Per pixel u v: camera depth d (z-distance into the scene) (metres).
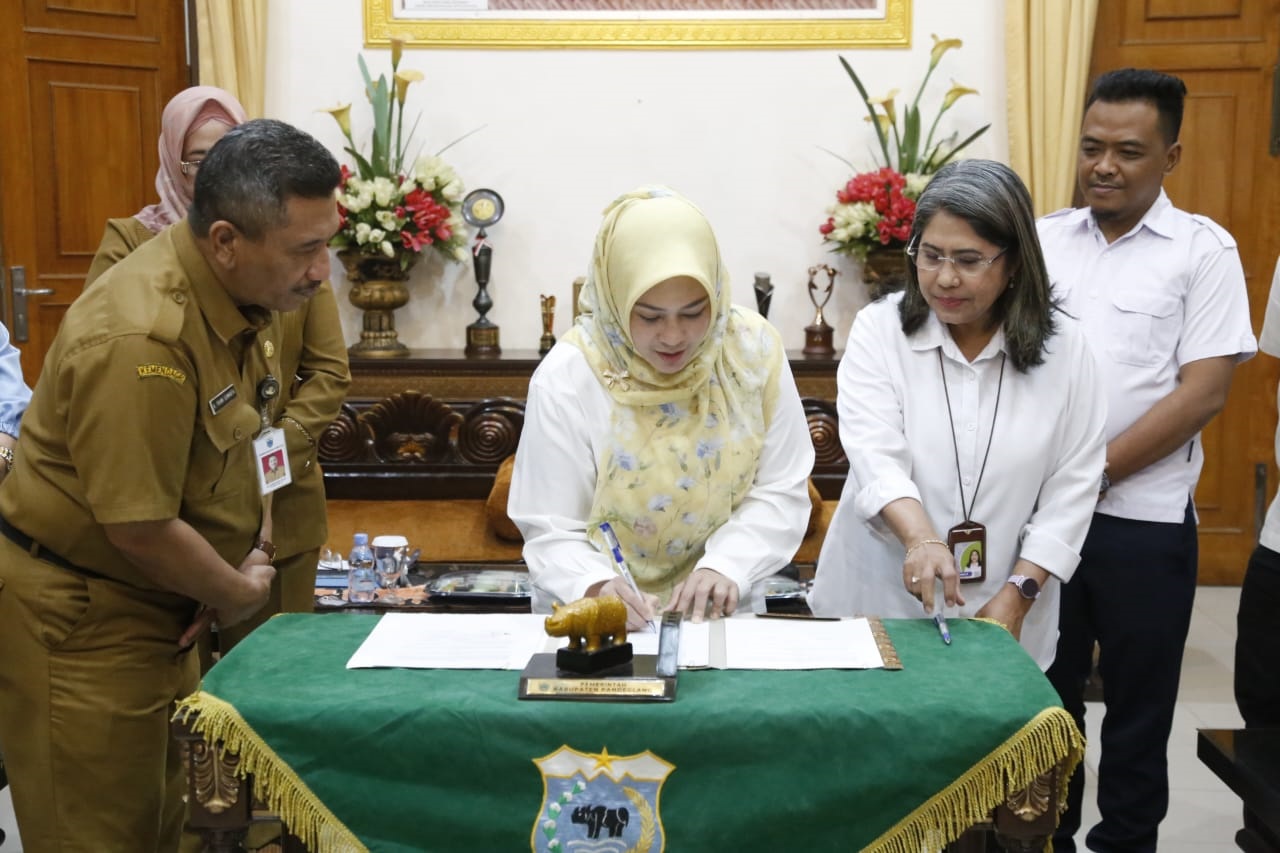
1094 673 4.20
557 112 5.05
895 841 1.74
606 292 2.09
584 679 1.78
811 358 4.77
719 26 5.00
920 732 1.72
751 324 2.27
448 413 4.60
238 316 2.12
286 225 1.98
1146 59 5.02
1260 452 5.25
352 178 4.75
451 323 5.16
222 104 2.80
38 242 4.82
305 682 1.82
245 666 1.88
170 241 2.09
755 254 5.14
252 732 1.74
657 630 2.00
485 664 1.89
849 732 1.72
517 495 2.21
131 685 2.21
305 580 2.80
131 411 1.98
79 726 2.17
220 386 2.13
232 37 4.85
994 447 2.28
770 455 2.27
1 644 2.18
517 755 1.73
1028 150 4.93
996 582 2.33
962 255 2.13
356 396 4.66
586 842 1.74
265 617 2.75
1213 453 5.28
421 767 1.73
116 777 2.21
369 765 1.74
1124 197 2.86
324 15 4.98
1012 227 2.13
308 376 2.78
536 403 2.19
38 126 4.76
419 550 4.10
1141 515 2.88
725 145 5.07
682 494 2.16
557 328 5.18
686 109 5.05
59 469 2.12
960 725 1.72
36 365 4.88
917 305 2.30
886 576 2.40
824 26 5.00
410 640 1.98
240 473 2.26
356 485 4.60
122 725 2.20
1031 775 1.73
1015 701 1.76
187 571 2.11
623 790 1.73
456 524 4.41
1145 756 2.93
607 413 2.16
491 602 3.57
